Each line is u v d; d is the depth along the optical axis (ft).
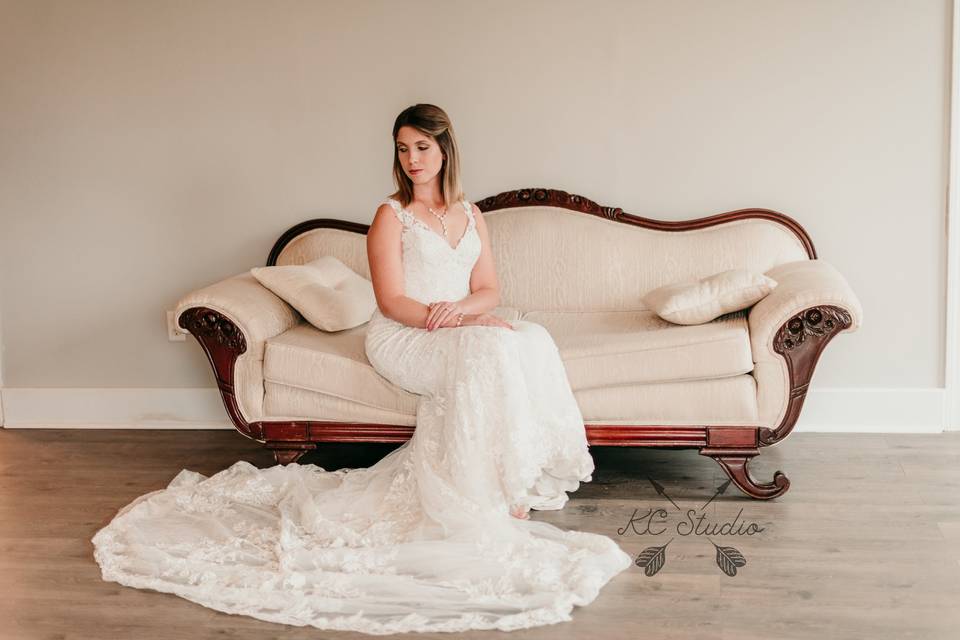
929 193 12.55
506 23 12.91
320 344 10.72
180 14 13.25
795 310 9.92
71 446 12.86
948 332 12.66
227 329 10.62
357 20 13.08
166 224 13.67
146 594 8.22
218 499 10.05
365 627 7.52
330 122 13.30
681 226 12.78
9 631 7.59
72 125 13.57
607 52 12.83
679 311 10.64
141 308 13.75
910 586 8.09
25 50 13.48
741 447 10.21
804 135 12.69
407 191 10.41
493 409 9.18
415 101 13.16
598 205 12.91
